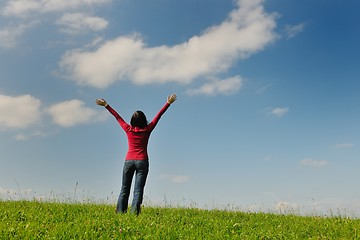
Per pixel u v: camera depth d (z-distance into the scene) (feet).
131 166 38.09
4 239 26.05
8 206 42.29
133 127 38.45
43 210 39.88
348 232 35.63
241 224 38.19
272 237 32.40
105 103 39.19
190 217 42.14
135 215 36.14
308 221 42.73
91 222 31.78
